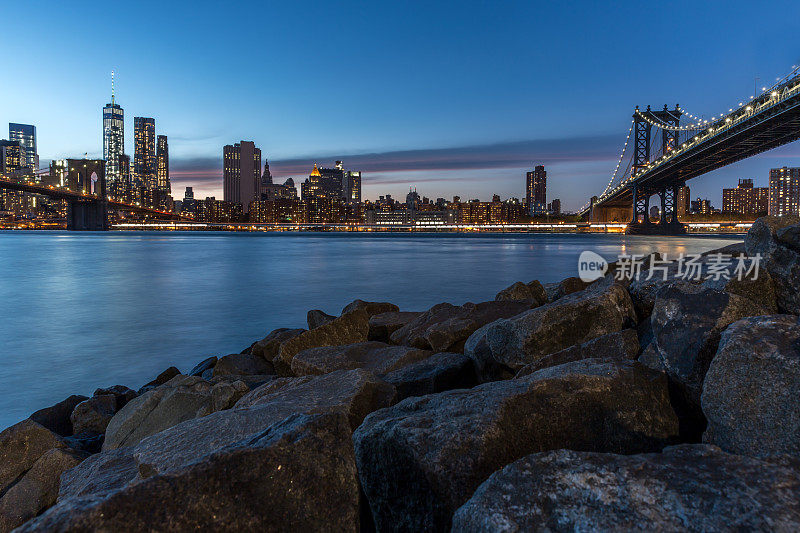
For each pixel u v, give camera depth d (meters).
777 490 1.97
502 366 6.20
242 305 21.80
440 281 30.69
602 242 122.94
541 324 5.88
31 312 20.12
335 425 2.68
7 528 5.11
